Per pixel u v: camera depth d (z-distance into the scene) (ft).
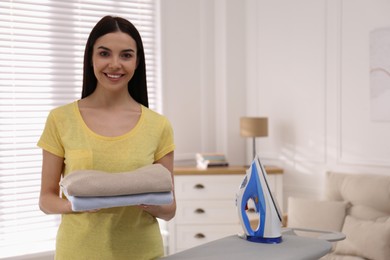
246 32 15.34
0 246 12.63
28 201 12.98
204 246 5.90
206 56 15.38
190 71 15.20
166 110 14.84
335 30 13.00
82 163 5.47
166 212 5.63
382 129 12.03
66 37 13.29
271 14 14.62
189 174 13.46
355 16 12.51
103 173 5.04
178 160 15.02
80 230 5.46
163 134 5.92
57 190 5.74
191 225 13.57
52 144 5.61
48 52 13.12
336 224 11.25
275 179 13.62
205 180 13.51
